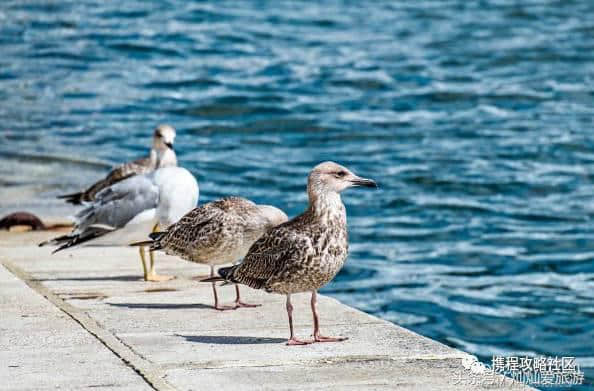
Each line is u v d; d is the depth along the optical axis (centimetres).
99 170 2281
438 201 2169
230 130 2855
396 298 1552
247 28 4281
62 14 4466
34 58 3728
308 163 2509
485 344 1359
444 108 3147
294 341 938
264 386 823
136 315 1043
